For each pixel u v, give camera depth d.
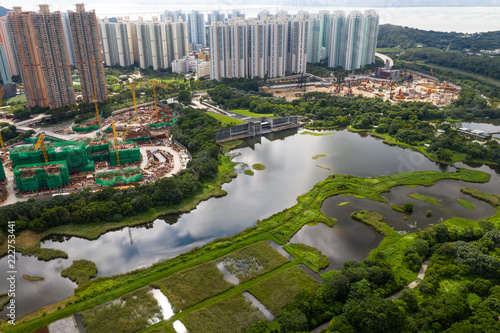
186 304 156.62
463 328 134.50
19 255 190.50
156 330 143.50
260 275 174.88
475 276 168.50
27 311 155.62
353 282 159.75
